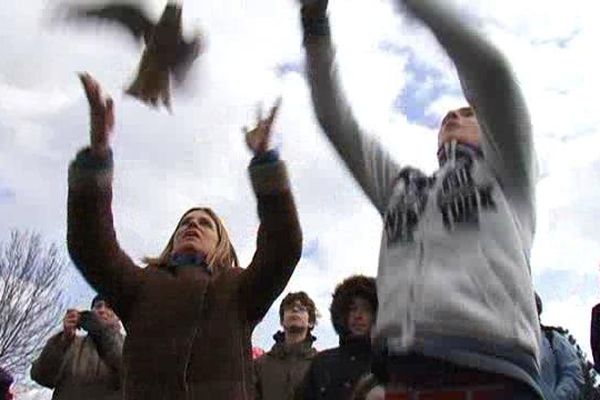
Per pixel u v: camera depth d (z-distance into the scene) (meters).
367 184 2.78
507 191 2.42
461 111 2.62
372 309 4.69
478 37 2.32
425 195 2.53
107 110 3.50
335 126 2.85
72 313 5.67
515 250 2.38
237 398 3.61
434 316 2.34
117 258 3.72
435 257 2.41
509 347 2.29
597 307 4.51
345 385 4.58
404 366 2.39
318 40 2.89
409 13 2.35
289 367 5.38
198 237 3.95
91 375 5.52
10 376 5.97
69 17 2.84
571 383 3.86
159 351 3.64
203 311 3.71
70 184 3.62
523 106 2.38
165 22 2.93
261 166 3.67
